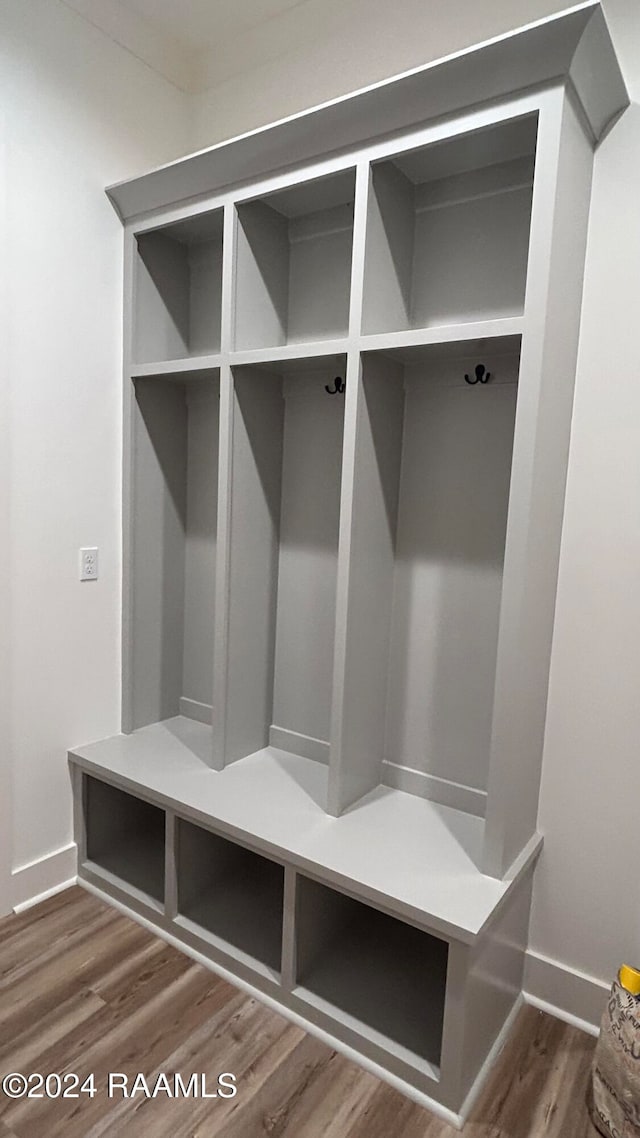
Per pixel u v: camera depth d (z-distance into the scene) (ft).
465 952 4.39
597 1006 5.41
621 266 4.91
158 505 7.63
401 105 4.88
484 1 5.47
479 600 5.93
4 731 6.37
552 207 4.38
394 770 6.50
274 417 6.93
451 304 5.83
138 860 7.22
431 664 6.23
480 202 5.62
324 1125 4.54
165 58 7.18
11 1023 5.24
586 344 5.09
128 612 7.43
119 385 7.17
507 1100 4.77
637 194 4.81
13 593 6.33
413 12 5.86
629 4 4.75
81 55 6.38
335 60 6.40
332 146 5.38
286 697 7.27
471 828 5.74
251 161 5.82
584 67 4.31
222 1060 5.01
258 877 7.01
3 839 6.46
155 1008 5.47
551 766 5.51
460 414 5.91
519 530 4.68
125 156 6.92
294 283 6.83
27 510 6.38
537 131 4.69
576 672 5.34
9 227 5.94
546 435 4.75
